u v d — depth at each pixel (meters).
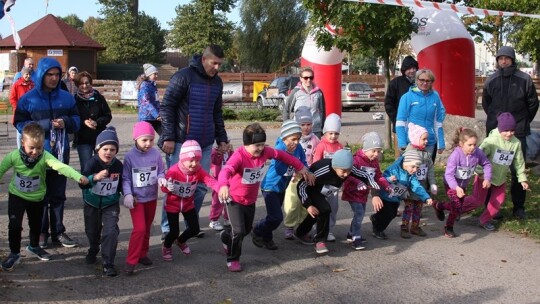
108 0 46.66
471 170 6.95
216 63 6.14
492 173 7.14
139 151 5.66
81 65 37.16
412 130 6.71
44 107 6.02
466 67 11.70
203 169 5.89
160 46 54.59
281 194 6.28
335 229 7.20
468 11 9.48
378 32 11.57
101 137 5.39
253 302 4.88
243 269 5.70
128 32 46.31
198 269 5.67
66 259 5.82
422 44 11.73
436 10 11.73
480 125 11.20
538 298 5.05
